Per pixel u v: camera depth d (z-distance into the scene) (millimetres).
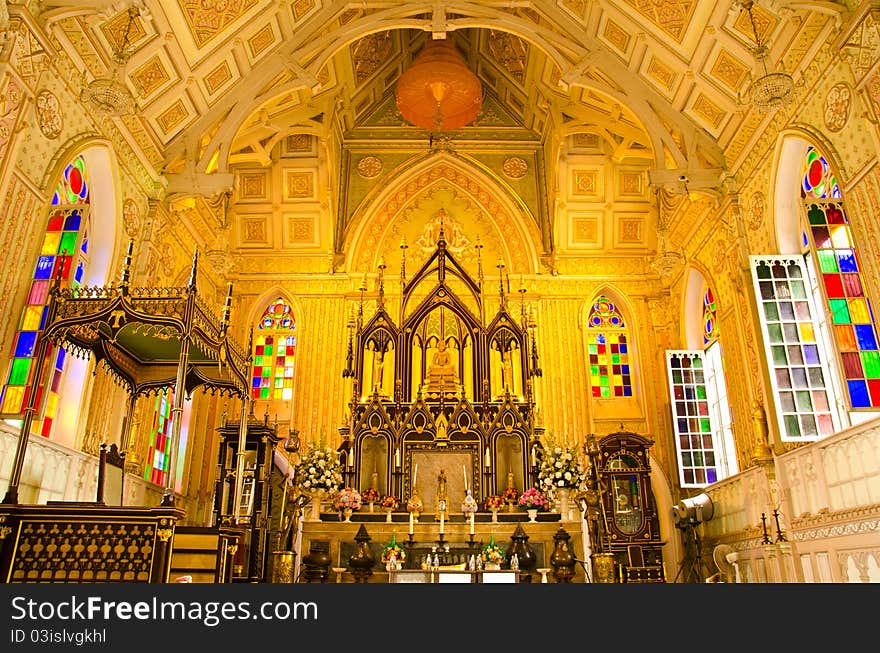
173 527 6945
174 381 10359
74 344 9039
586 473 13555
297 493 11781
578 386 17844
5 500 6988
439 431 13781
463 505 12195
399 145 19938
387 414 14047
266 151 16609
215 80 13062
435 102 15320
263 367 18062
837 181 10047
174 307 8367
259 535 11422
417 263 19047
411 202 19688
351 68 17516
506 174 19828
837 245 10148
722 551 13438
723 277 14875
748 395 13547
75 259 9492
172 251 15031
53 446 9633
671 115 14039
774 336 11516
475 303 18500
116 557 6711
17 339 8859
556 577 11023
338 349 18031
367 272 18781
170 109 12664
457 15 17641
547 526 11945
